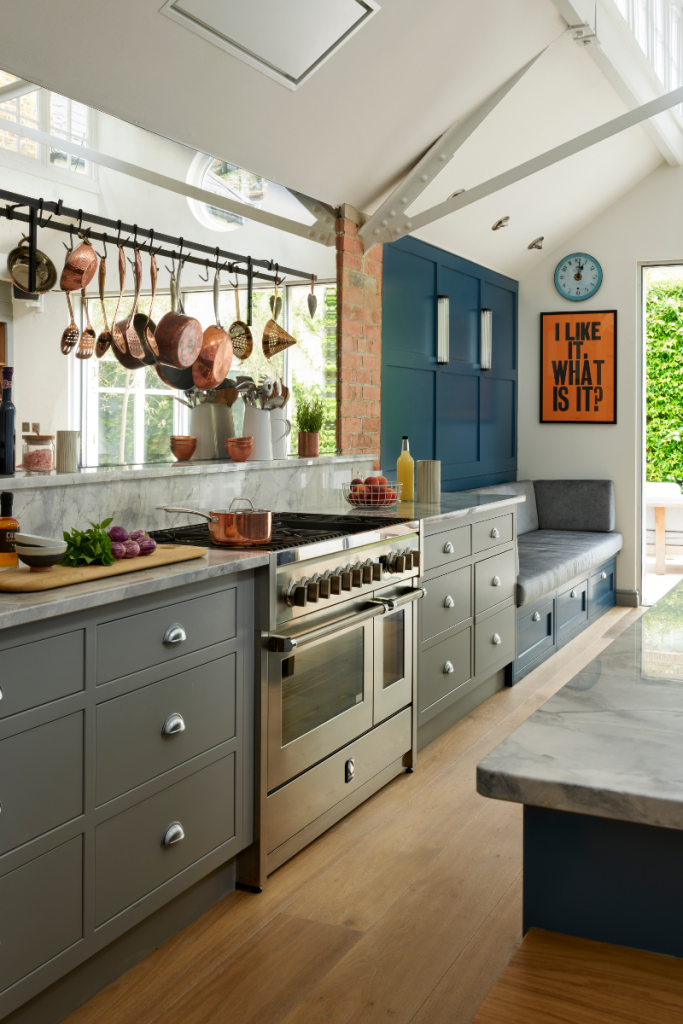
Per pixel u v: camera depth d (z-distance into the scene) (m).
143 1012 1.89
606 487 6.27
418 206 4.42
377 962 2.08
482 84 3.78
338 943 2.16
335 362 4.09
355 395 4.20
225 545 2.47
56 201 2.69
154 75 2.69
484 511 3.95
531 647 4.74
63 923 1.80
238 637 2.31
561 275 6.37
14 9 2.25
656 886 0.88
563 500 6.41
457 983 1.99
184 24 2.53
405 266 4.70
